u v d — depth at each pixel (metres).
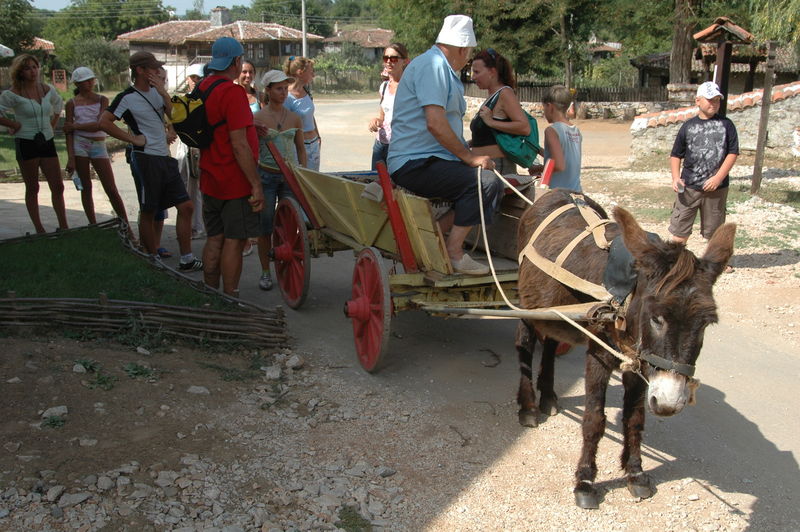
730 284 8.05
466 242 6.18
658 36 32.62
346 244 6.40
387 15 41.34
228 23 68.75
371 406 5.00
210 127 6.00
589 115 36.16
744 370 5.91
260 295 7.35
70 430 4.18
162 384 4.86
